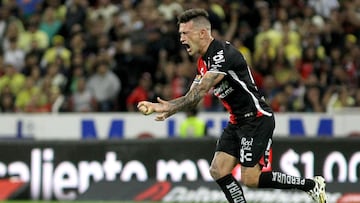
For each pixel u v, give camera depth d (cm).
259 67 4784
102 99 4822
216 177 2395
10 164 3881
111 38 5122
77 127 4600
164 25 5009
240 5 5191
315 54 4853
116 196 3725
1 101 4947
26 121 4641
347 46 4906
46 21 5331
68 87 4881
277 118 4438
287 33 4934
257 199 3531
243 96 2317
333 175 3703
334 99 4584
